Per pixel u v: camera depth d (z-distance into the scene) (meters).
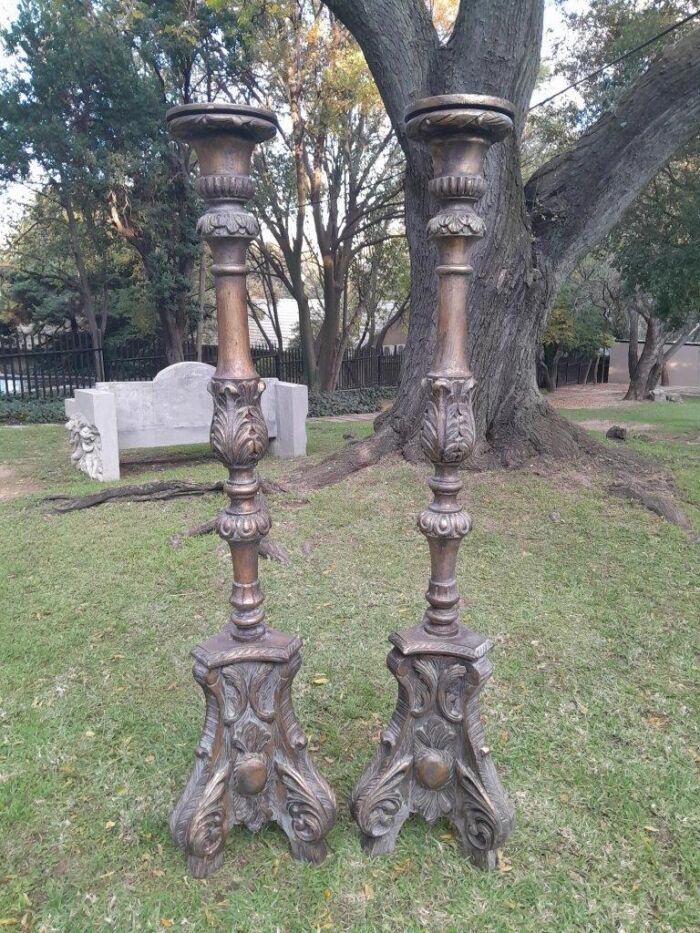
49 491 6.13
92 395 6.51
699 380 25.28
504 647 3.22
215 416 1.79
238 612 1.93
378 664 3.08
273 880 1.96
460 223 1.72
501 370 5.73
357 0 5.15
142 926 1.82
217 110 1.58
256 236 1.75
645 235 9.80
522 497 5.15
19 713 2.74
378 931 1.79
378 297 18.98
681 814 2.19
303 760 2.00
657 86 5.29
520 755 2.46
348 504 5.06
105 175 12.01
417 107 1.68
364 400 16.05
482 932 1.79
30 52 11.56
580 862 2.01
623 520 4.82
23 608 3.67
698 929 1.80
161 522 5.05
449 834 2.12
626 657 3.14
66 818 2.20
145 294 14.55
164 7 11.94
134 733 2.62
